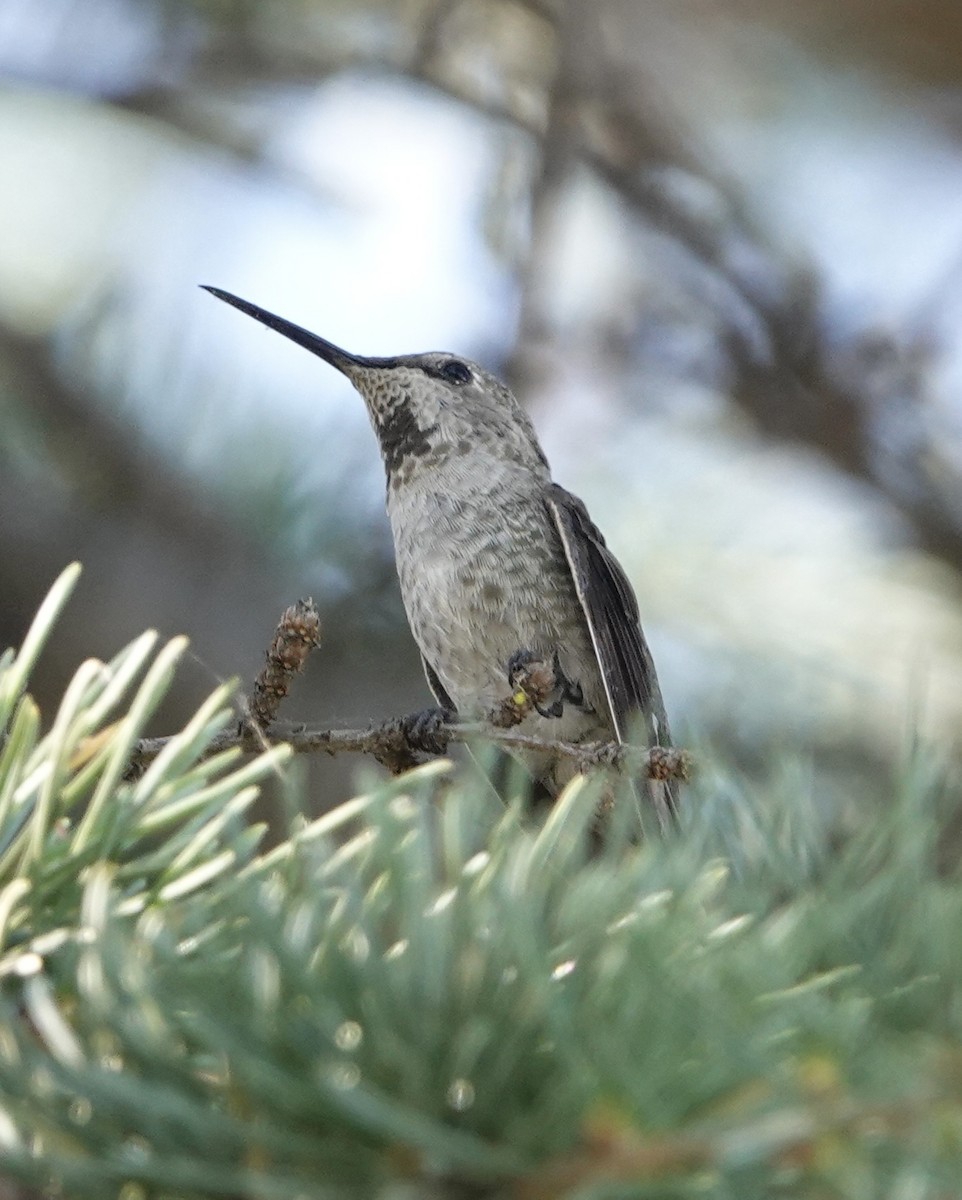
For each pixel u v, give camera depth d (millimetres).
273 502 10000
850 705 9070
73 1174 2717
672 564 9914
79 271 10617
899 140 11586
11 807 3641
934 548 10180
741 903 3156
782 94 11195
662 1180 2662
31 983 3049
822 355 10602
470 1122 2773
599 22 10320
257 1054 2781
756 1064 2604
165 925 3098
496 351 10422
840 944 3129
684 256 11023
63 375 10023
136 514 9977
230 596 9844
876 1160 2621
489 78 10734
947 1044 2756
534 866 3111
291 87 10883
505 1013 2838
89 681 3652
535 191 10281
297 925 2986
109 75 10828
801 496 10438
